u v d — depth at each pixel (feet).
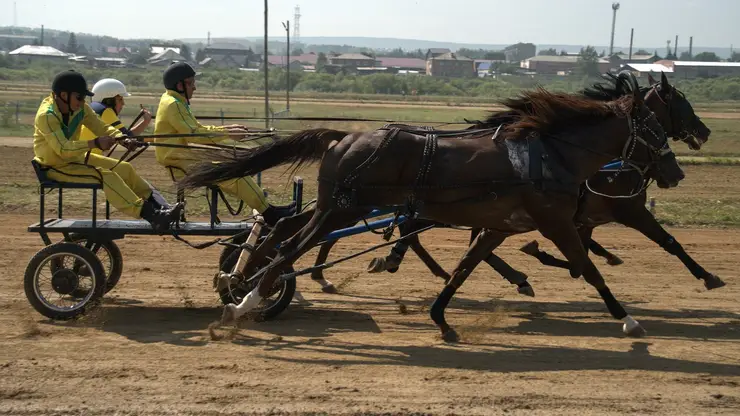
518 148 21.76
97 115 24.79
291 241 22.03
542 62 358.23
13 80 232.73
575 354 21.06
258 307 23.63
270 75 241.96
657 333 23.41
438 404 17.01
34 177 53.26
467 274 22.67
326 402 16.97
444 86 228.22
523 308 26.00
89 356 19.76
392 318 24.39
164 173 57.82
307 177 57.36
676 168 24.04
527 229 22.26
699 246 36.83
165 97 24.57
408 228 25.91
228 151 22.99
